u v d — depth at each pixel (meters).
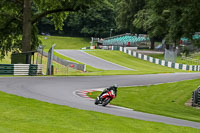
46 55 83.25
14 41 67.88
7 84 33.91
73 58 90.56
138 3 123.12
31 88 32.31
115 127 16.89
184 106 32.19
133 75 58.91
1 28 64.31
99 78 50.00
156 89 41.47
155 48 134.12
